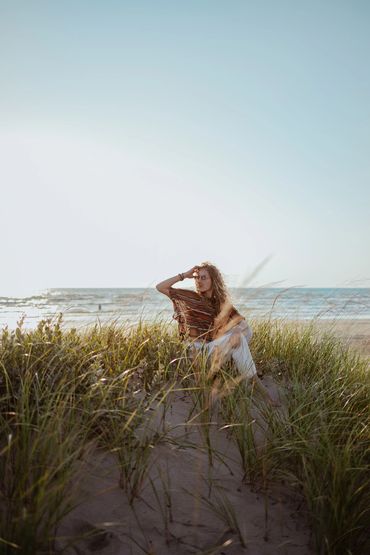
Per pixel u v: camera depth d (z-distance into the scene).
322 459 2.93
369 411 3.75
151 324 5.13
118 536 2.46
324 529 2.57
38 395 2.90
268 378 4.82
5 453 2.60
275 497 2.99
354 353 5.56
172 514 2.69
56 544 2.31
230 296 4.41
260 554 2.52
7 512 2.24
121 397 3.06
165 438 3.22
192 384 4.01
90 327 4.89
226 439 3.49
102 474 2.79
